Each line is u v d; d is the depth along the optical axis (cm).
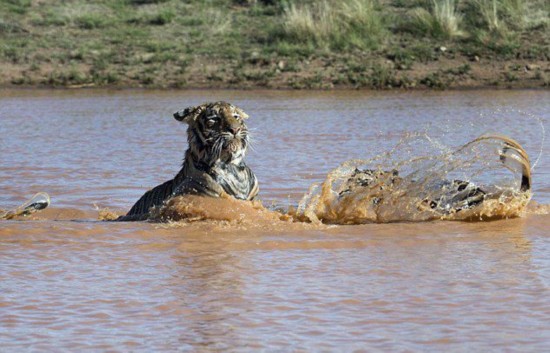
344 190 1567
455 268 1155
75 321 962
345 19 4403
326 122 2822
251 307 1003
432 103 3275
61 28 4575
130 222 1488
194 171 1543
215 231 1402
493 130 2600
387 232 1385
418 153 2227
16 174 2041
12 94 3700
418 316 965
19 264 1203
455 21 4272
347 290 1063
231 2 4909
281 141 2456
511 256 1216
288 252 1265
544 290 1048
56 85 3925
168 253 1262
